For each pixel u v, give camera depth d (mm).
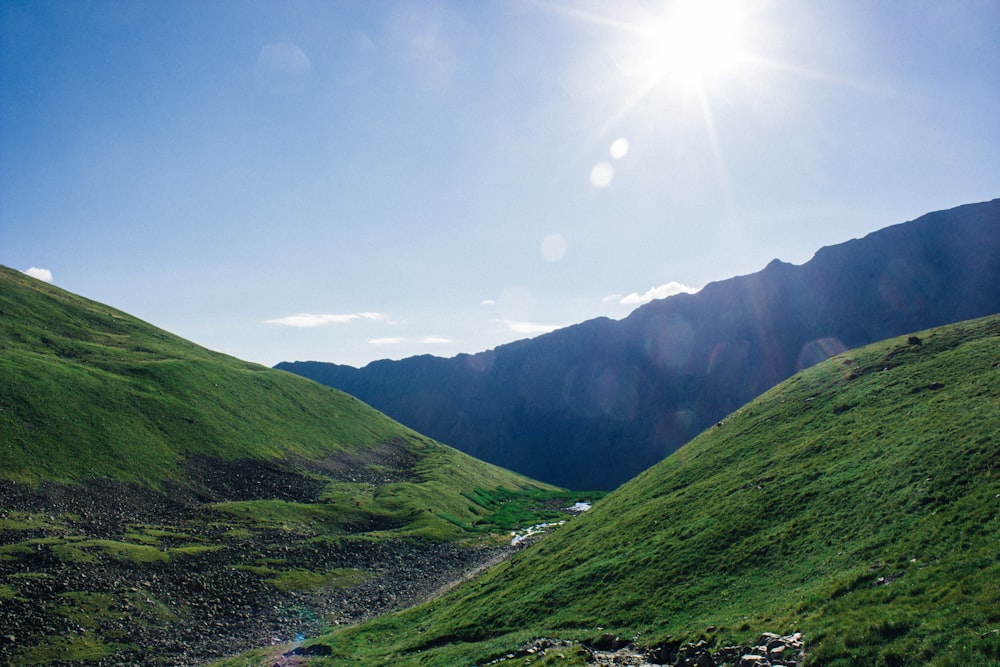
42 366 105500
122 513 81375
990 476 32875
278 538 87625
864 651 21203
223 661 50094
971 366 56188
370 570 84438
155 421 110750
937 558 27234
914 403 52844
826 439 55156
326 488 120812
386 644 50438
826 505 41500
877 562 29750
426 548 99188
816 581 31844
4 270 175250
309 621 63312
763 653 24891
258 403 147250
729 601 35031
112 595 57344
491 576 66500
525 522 134000
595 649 34750
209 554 74312
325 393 191375
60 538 65438
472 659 37938
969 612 20516
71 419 95875
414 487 135500
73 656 47219
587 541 60688
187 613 59406
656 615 37250
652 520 56375
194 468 104125
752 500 48469
